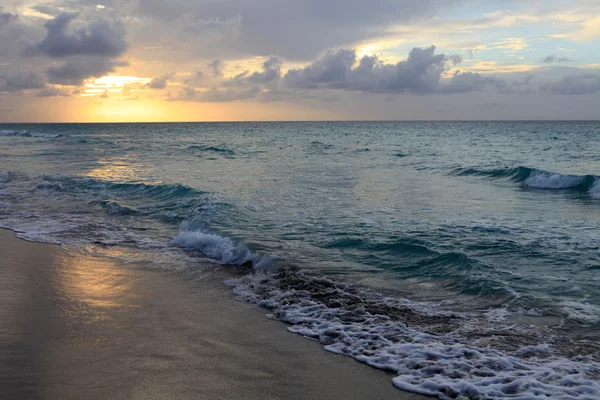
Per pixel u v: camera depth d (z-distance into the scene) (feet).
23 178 68.64
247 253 29.55
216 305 22.11
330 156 108.47
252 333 18.92
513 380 14.73
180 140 191.01
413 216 40.55
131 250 31.91
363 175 70.90
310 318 20.39
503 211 43.32
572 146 135.95
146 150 127.75
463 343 17.74
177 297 23.18
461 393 14.14
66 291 23.79
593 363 15.93
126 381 14.78
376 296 22.99
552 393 13.87
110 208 45.78
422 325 19.54
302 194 52.34
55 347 17.24
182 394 14.06
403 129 352.08
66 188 57.88
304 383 14.92
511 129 319.27
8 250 31.48
